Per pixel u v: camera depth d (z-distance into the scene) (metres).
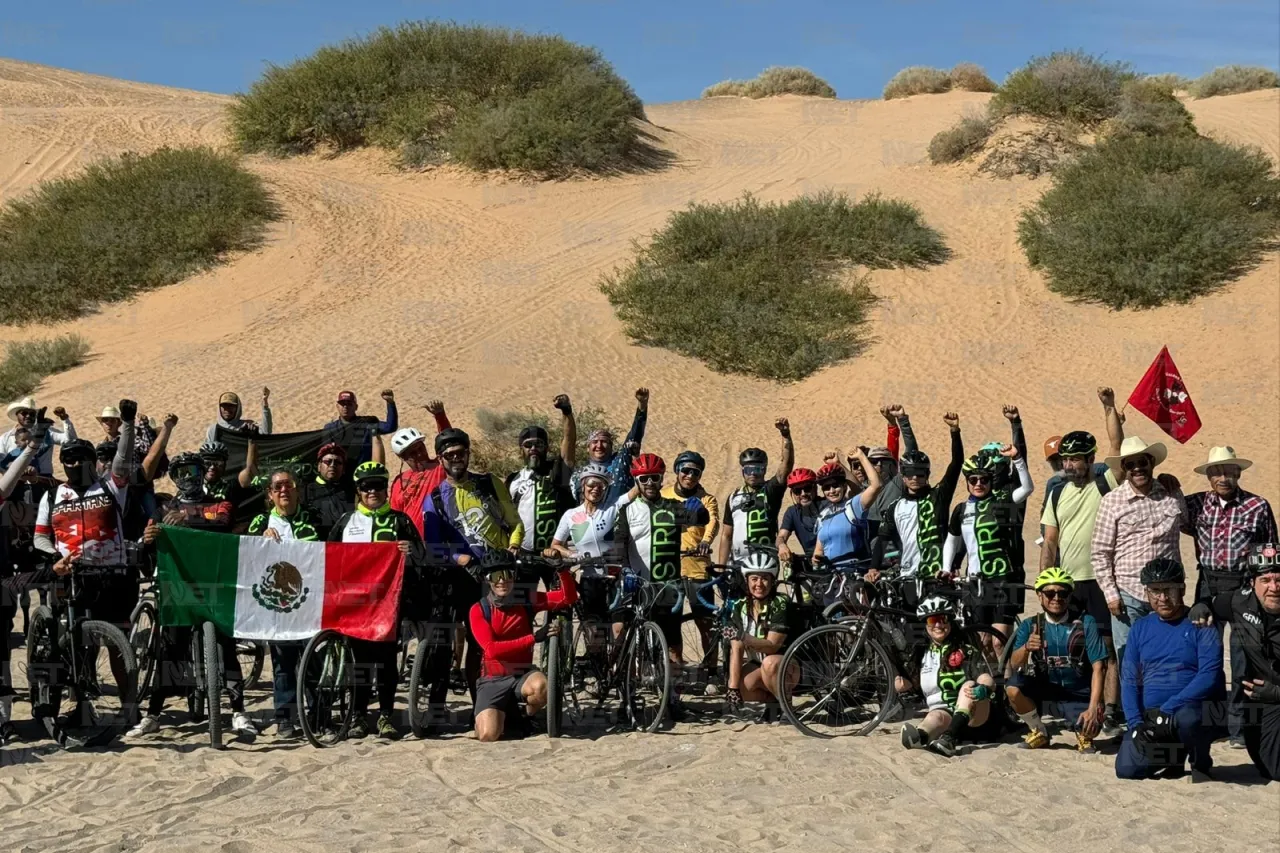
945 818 6.62
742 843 6.24
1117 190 26.89
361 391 20.48
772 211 28.36
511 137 34.12
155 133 37.25
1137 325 23.59
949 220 29.34
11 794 6.92
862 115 44.38
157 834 6.29
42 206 29.94
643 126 39.25
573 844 6.20
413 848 6.09
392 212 31.52
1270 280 24.02
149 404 19.83
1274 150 32.69
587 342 23.66
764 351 23.39
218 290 26.72
